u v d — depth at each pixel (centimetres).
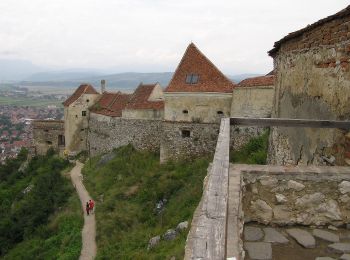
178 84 2447
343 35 576
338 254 448
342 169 521
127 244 1644
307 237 483
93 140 3769
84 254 1744
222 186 284
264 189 520
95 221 2112
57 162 3831
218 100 2336
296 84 876
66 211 2427
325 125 563
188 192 1873
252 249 457
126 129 3062
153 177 2352
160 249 1333
